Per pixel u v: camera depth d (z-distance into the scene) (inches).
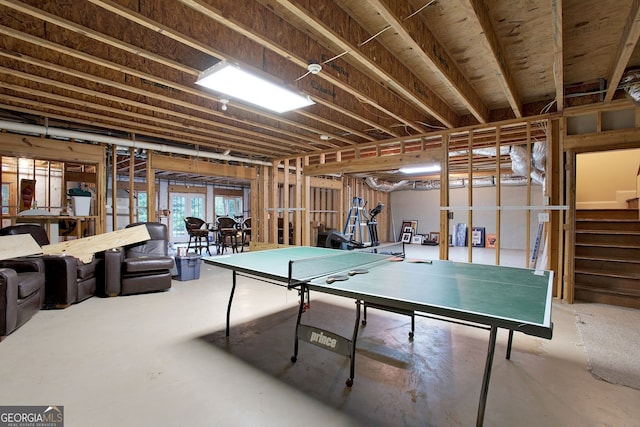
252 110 157.8
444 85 149.2
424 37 101.9
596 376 88.0
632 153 223.5
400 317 135.9
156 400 76.0
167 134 217.5
